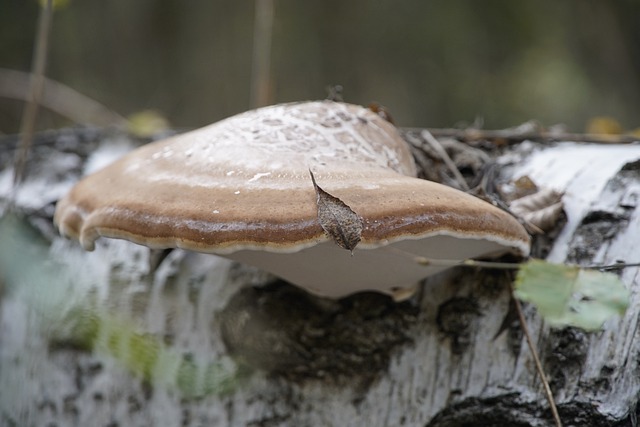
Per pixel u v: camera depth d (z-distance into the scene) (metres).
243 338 0.80
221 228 0.70
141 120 0.93
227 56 2.31
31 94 0.88
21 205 0.87
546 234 0.78
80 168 0.90
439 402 0.78
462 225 0.71
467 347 0.77
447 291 0.78
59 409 0.84
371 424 0.79
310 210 0.70
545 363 0.76
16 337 0.86
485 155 0.83
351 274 0.75
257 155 0.73
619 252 0.77
